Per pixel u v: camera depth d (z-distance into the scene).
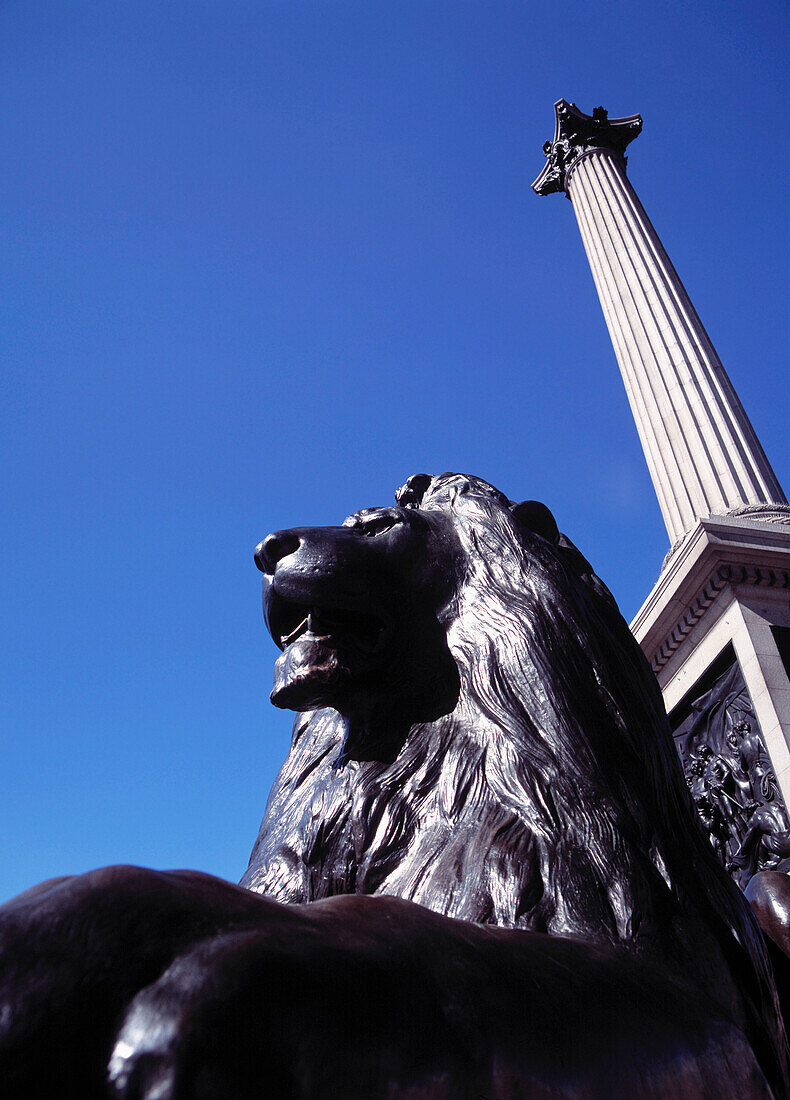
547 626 1.99
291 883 1.95
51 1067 0.73
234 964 0.82
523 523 2.31
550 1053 1.04
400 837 1.82
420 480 2.58
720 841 4.98
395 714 2.04
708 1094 1.21
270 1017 0.81
